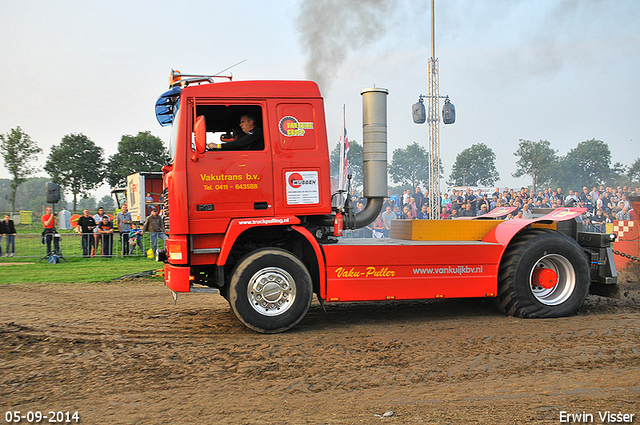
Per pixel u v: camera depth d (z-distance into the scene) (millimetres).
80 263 13258
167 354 4645
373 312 6711
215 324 5961
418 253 5961
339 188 6488
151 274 10609
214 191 5520
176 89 5758
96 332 5531
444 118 16875
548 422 3111
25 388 3764
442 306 7066
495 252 6172
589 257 6566
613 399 3486
